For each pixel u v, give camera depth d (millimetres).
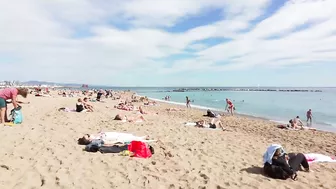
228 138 11961
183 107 33781
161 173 6457
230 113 27922
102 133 9125
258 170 7285
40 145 7750
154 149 8516
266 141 12211
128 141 9039
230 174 6789
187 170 6809
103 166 6578
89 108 18609
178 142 10227
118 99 42031
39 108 18672
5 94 10570
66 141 8641
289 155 7383
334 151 11086
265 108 36156
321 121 23812
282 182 6441
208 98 64375
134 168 6617
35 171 5789
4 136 8188
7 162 6078
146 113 20734
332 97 71938
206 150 9195
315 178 6891
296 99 60531
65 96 41062
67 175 5770
